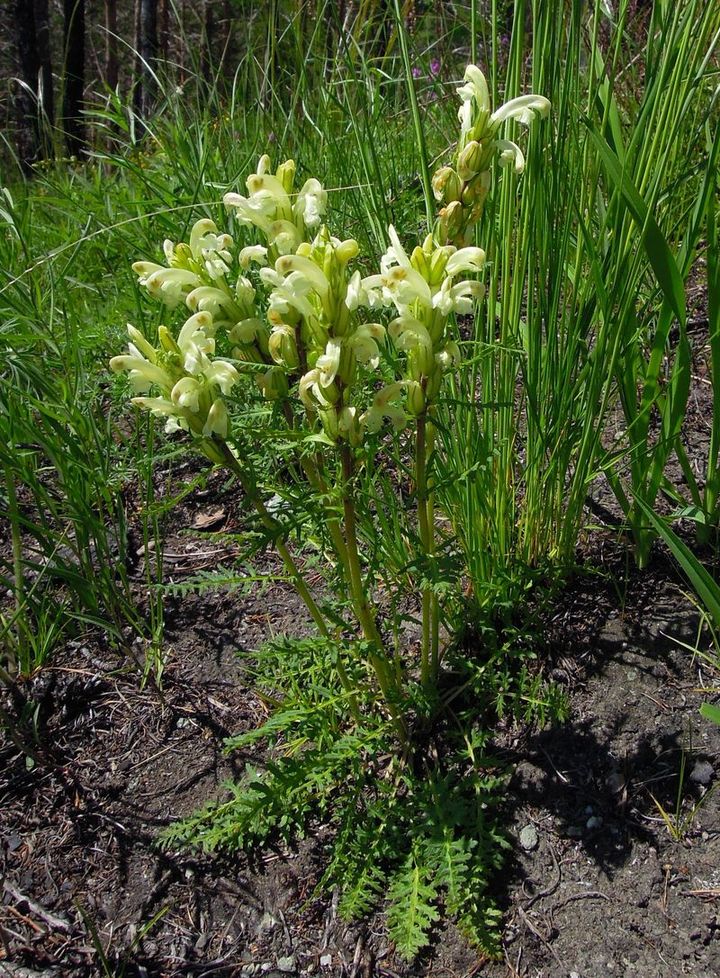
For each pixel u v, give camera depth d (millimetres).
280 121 1036
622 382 663
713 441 661
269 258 469
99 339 917
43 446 732
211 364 450
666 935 537
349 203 864
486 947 535
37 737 694
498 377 633
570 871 576
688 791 593
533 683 633
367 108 766
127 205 1114
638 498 547
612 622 682
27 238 1053
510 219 592
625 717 632
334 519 536
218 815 617
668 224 697
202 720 703
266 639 745
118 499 792
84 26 2381
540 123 567
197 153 1061
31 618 777
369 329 426
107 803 660
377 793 636
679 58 568
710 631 649
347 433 453
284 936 582
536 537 701
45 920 601
